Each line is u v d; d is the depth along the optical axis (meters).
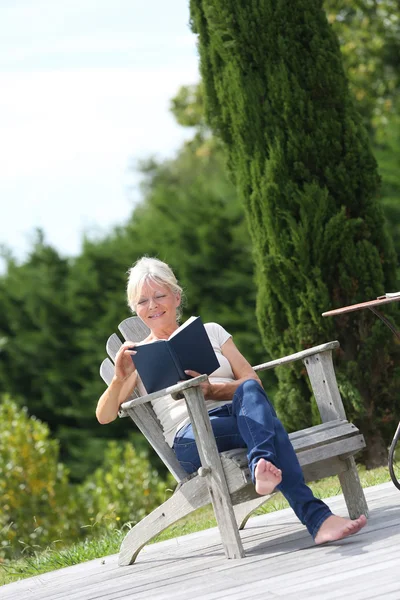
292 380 9.86
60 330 21.75
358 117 9.75
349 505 5.93
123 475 13.13
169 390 5.51
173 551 6.62
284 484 5.30
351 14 20.91
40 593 6.04
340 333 9.73
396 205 20.28
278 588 4.49
